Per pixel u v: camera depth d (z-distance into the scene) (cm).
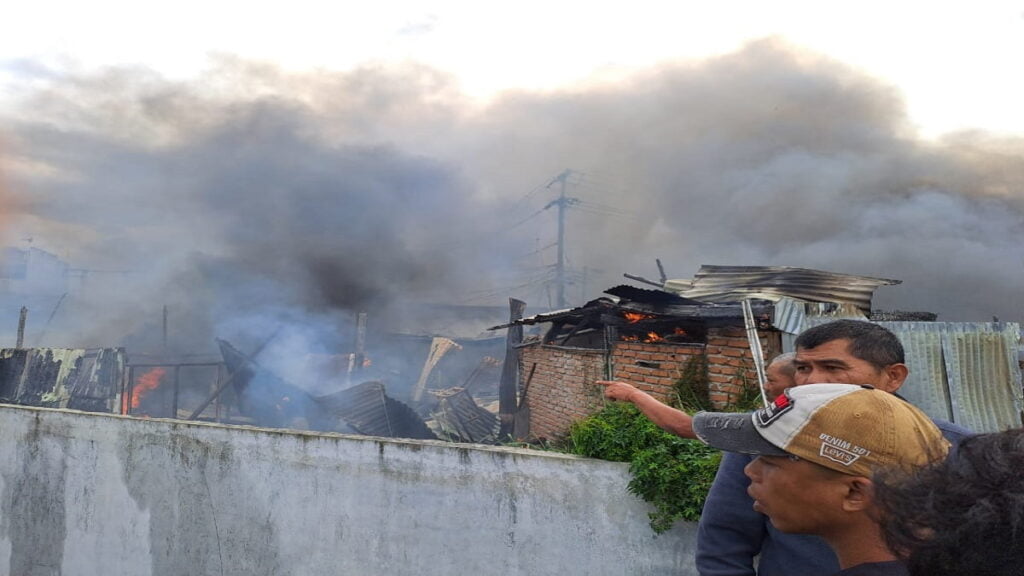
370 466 388
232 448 425
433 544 371
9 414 500
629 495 326
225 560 423
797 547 174
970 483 76
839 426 102
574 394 847
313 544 400
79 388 1102
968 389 401
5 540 493
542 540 345
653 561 319
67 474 475
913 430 104
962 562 73
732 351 536
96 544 463
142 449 451
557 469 344
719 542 191
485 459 361
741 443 116
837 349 188
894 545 84
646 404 248
